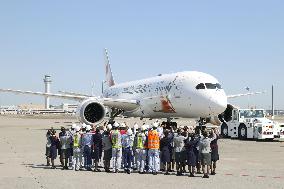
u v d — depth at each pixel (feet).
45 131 128.67
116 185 39.75
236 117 105.19
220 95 96.99
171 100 106.63
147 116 122.31
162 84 111.96
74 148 51.52
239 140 99.96
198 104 98.32
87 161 51.78
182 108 103.81
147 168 50.14
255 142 93.61
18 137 103.35
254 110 105.91
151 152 48.42
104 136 50.47
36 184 39.86
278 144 88.12
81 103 113.19
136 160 50.67
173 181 42.57
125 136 49.83
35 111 517.96
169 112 110.83
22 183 40.34
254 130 97.30
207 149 45.47
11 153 68.33
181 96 102.78
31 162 57.41
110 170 51.47
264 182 41.50
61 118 300.20
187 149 46.65
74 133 51.75
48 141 53.36
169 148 49.24
